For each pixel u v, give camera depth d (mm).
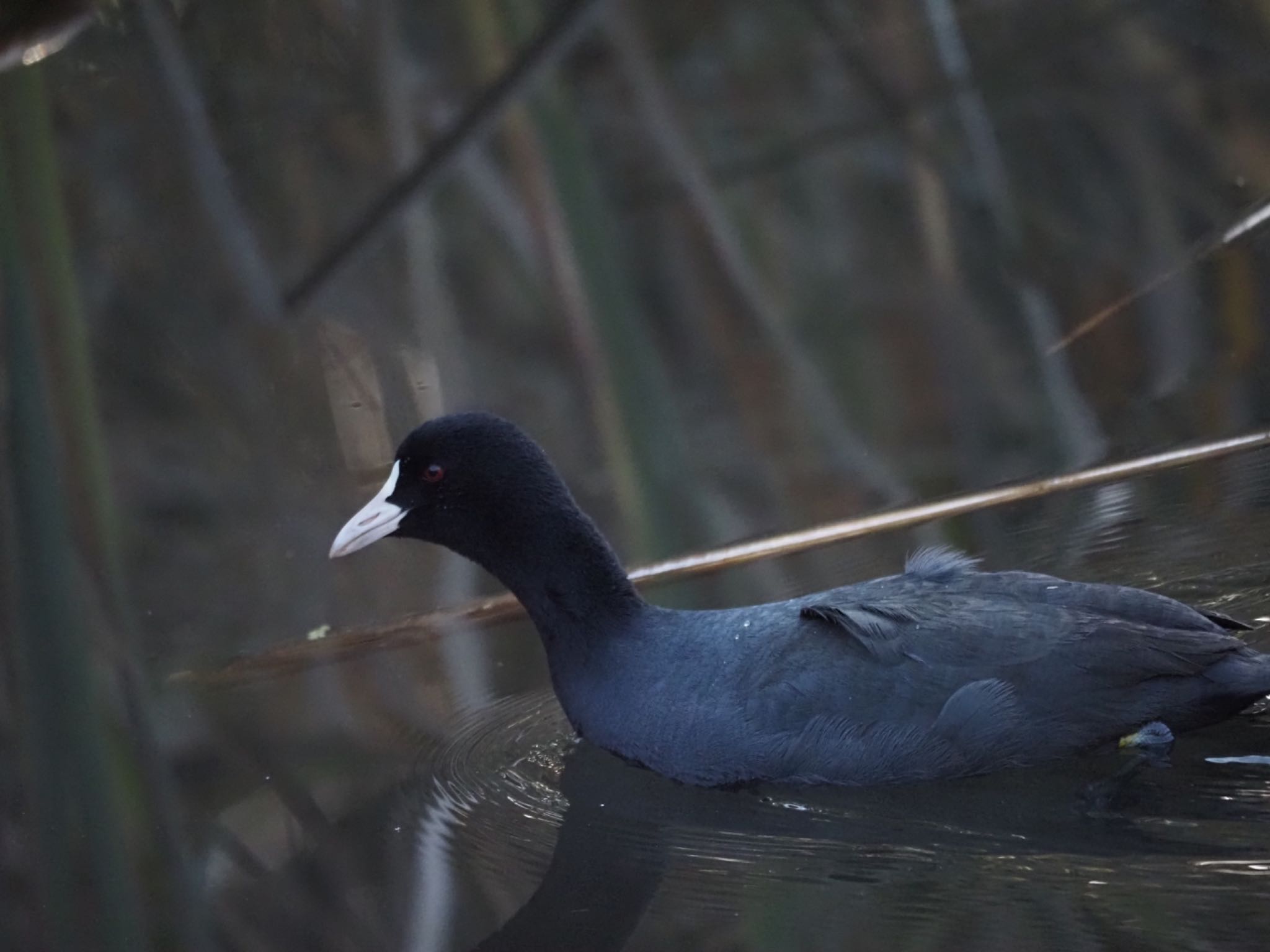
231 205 12227
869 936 7328
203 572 12805
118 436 13664
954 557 9469
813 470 13414
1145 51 15398
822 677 8852
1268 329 14016
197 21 13875
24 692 7992
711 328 14469
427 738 10336
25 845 8930
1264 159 15094
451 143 8055
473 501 9891
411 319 14344
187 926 8227
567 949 7645
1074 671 8625
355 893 8406
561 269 10852
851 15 15258
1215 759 8633
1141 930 6949
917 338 14617
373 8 13039
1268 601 9977
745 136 15055
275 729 10531
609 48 14562
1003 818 8289
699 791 9188
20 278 7785
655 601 11836
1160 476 12133
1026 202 15219
